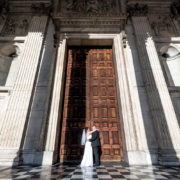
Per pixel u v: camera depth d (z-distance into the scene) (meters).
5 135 4.93
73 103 6.70
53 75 6.37
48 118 5.45
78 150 5.76
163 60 7.95
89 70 7.62
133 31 7.94
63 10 8.70
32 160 4.73
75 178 2.84
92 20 8.00
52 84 6.16
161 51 8.05
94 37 7.71
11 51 7.92
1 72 7.25
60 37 7.59
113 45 7.81
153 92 5.86
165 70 7.59
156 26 8.51
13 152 4.63
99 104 6.68
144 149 5.01
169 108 5.54
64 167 4.26
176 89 6.28
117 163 5.05
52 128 5.28
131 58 6.99
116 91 6.92
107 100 6.78
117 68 6.77
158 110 5.48
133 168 4.05
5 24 8.35
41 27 7.82
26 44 7.13
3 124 5.12
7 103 5.89
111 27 8.02
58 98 5.88
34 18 8.27
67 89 7.04
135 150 4.96
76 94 6.93
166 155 4.63
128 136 5.22
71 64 7.77
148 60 6.65
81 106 6.64
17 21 8.61
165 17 8.96
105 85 7.20
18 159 4.50
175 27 8.44
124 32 7.50
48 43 7.38
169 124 5.21
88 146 4.84
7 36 7.84
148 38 7.45
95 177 2.93
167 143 4.87
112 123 6.25
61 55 6.97
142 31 7.72
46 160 4.68
